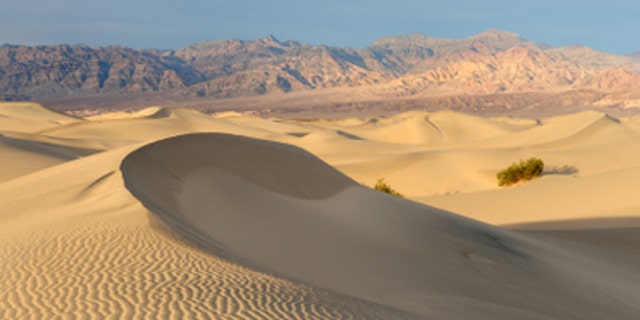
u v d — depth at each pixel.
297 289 10.22
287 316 8.41
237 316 8.15
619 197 37.06
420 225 23.00
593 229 28.84
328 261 15.42
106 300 8.63
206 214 17.98
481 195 44.16
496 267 18.78
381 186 48.06
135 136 121.19
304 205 22.53
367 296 12.50
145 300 8.63
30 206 18.72
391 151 97.12
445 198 45.22
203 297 8.91
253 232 17.17
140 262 10.98
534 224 32.69
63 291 9.16
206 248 12.98
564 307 15.55
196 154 23.50
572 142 85.50
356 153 94.19
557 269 20.64
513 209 38.41
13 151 52.81
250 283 10.09
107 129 122.44
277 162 26.45
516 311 13.46
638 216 31.58
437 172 71.06
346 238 18.69
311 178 26.67
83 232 13.41
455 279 16.05
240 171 23.89
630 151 76.75
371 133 171.75
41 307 8.41
